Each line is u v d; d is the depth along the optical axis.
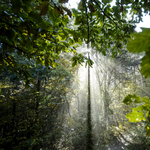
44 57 2.20
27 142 6.80
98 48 2.23
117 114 10.42
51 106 7.98
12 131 7.06
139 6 1.89
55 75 7.54
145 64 0.24
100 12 1.68
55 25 1.54
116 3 1.60
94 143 8.83
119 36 2.15
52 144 7.93
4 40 1.71
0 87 6.75
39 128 7.50
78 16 1.63
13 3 0.84
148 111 0.59
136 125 9.09
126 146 8.76
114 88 10.88
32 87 8.34
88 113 9.88
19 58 6.11
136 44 0.23
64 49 2.05
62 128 8.44
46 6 0.93
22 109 8.10
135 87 9.97
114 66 10.88
